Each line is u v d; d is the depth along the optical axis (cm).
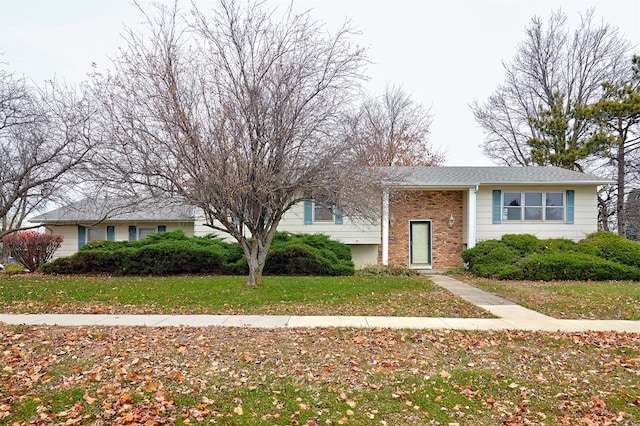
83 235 1986
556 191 1773
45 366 551
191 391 486
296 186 1024
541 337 705
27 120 1229
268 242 1188
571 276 1446
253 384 506
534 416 438
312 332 728
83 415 429
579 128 2488
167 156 958
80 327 760
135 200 1035
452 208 1841
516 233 1764
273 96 987
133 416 424
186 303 990
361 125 1680
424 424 422
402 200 1750
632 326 791
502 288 1251
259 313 898
